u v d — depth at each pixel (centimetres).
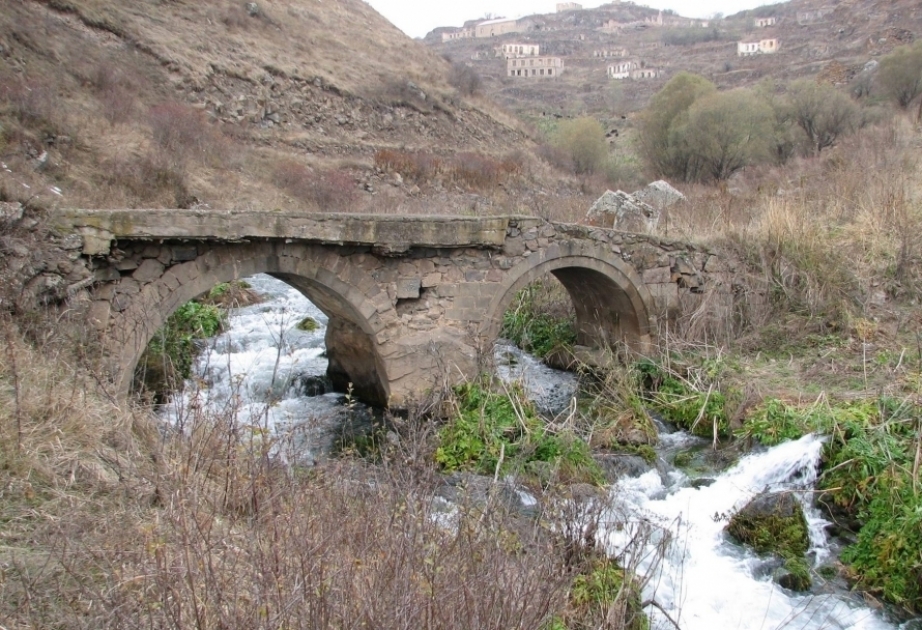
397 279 1116
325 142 2766
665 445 1077
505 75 8425
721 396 1138
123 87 2091
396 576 414
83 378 700
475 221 1146
